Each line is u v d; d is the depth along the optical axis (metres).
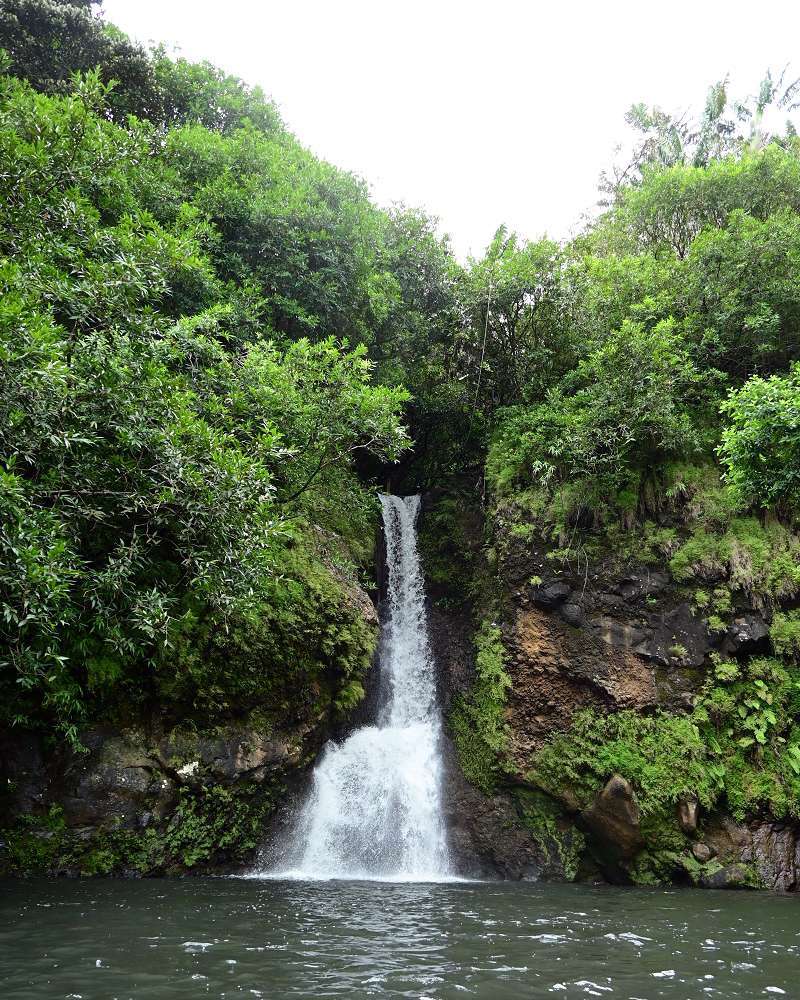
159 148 15.98
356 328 19.89
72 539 9.13
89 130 12.77
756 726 13.10
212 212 17.16
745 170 19.95
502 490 17.06
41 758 10.41
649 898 10.38
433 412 21.84
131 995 5.01
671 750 13.00
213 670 11.95
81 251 10.78
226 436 10.38
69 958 5.89
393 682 17.09
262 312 17.22
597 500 15.70
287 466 14.05
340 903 8.95
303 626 13.53
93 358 9.22
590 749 13.49
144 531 10.51
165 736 11.39
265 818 12.30
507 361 21.06
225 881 10.59
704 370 16.97
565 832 13.36
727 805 12.72
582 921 8.30
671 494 15.35
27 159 10.63
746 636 13.71
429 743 15.41
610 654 14.37
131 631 10.26
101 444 9.34
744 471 12.72
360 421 13.41
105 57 20.16
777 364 17.28
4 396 7.87
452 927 7.66
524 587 15.54
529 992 5.38
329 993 5.18
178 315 15.13
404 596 18.73
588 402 16.39
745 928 8.12
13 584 7.34
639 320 17.73
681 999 5.32
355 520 17.45
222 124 21.83
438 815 14.09
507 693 14.74
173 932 6.92
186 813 11.25
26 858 9.98
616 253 22.12
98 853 10.41
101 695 10.88
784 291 16.36
